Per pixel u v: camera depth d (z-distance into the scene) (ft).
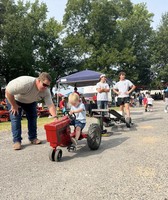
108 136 26.32
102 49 167.63
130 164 16.46
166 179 13.78
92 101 57.57
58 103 66.95
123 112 33.83
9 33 143.43
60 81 63.87
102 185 13.33
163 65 209.26
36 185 13.75
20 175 15.43
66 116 20.62
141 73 203.62
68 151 20.53
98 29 174.91
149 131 27.99
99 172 15.28
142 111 61.11
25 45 146.92
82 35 176.14
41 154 20.02
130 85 33.32
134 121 37.47
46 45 172.96
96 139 20.70
